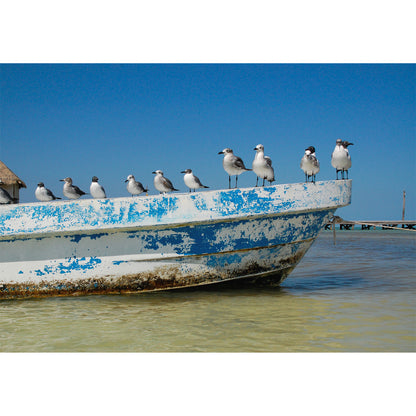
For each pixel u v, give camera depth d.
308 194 8.89
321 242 27.78
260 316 7.50
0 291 8.83
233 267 9.19
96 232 8.62
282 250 9.35
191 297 8.91
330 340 6.28
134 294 9.05
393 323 7.08
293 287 10.27
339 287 10.28
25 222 8.48
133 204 8.52
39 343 6.25
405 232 44.00
